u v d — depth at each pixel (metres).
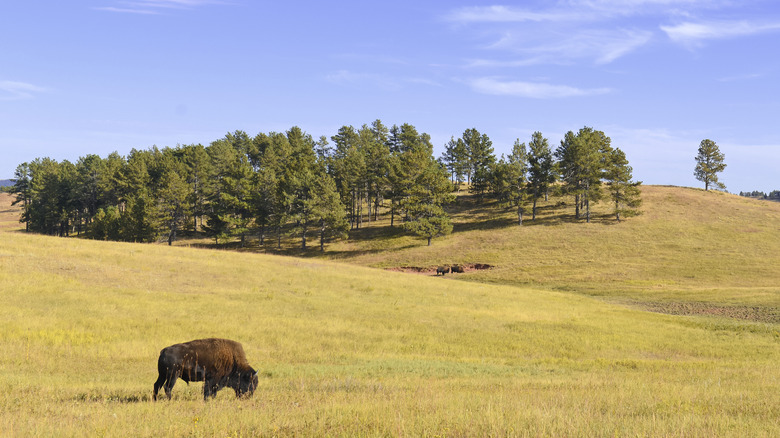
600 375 16.75
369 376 15.81
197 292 31.80
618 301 46.16
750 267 60.12
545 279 60.09
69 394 11.40
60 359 16.75
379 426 7.35
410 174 85.00
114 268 34.16
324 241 89.44
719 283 54.34
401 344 23.22
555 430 7.27
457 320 29.61
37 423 7.70
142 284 31.67
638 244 72.44
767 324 32.69
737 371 17.61
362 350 21.69
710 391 11.93
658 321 33.34
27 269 30.23
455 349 22.98
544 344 24.64
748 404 10.04
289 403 10.02
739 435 7.04
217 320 24.78
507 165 88.62
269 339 22.28
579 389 12.72
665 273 59.72
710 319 35.16
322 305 30.97
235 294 32.09
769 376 15.98
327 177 85.25
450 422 7.60
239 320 25.30
